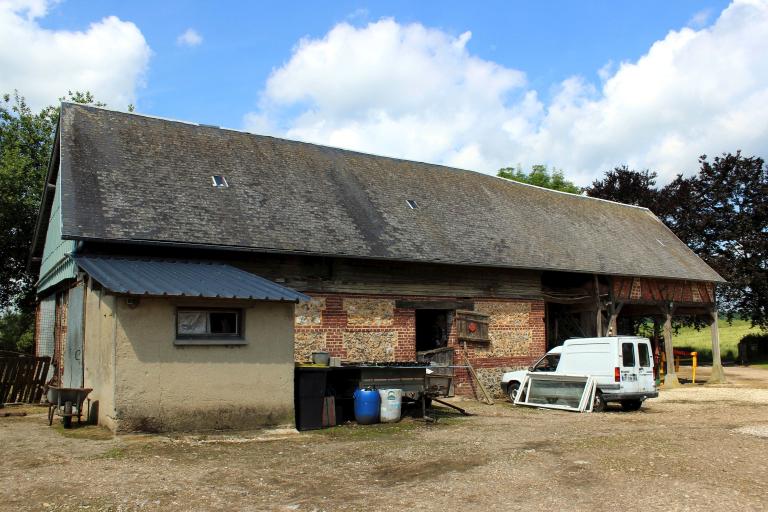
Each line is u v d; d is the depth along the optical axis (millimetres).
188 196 15008
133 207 13742
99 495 6871
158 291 10422
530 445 10281
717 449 9789
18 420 12297
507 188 25391
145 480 7566
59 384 15523
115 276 11133
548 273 22141
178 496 6918
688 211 37281
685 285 26109
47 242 19969
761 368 35469
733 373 31781
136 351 10422
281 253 14789
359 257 15844
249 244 14266
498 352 19469
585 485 7453
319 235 15914
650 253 25797
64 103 16359
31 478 7570
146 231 13125
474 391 18703
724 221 37500
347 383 13422
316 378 12461
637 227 28641
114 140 15859
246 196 16125
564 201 27281
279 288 12273
